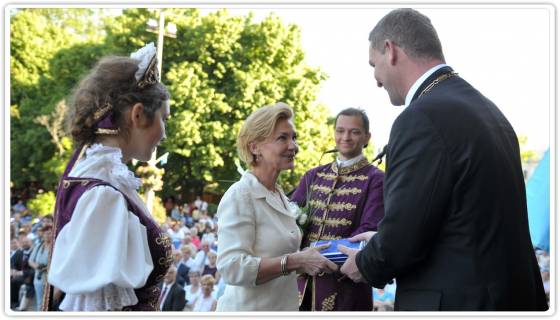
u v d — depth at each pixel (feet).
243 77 71.05
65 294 5.69
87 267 5.05
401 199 6.15
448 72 6.93
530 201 17.02
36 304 26.14
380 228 6.33
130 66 5.92
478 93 6.79
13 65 80.38
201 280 21.67
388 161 6.54
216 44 72.23
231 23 72.69
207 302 21.44
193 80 70.03
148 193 43.11
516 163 6.50
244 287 7.75
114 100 5.80
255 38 75.31
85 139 5.90
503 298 5.93
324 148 80.38
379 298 21.66
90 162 5.65
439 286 6.12
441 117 6.22
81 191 5.38
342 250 7.43
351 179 10.62
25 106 78.74
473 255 6.00
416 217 6.05
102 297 5.20
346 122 10.81
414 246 6.09
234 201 7.68
